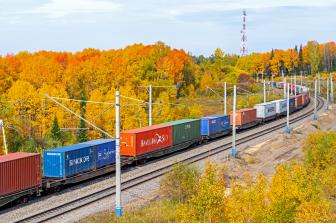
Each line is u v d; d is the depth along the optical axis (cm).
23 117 7144
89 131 7356
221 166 4328
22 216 2819
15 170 3030
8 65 10881
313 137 5103
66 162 3500
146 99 9525
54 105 7456
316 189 2408
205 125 5828
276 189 2222
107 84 10281
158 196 3312
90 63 10950
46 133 6888
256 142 5912
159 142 4722
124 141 4338
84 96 7931
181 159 4703
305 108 10612
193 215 2103
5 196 2952
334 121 8662
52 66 10375
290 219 2178
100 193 3388
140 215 2794
